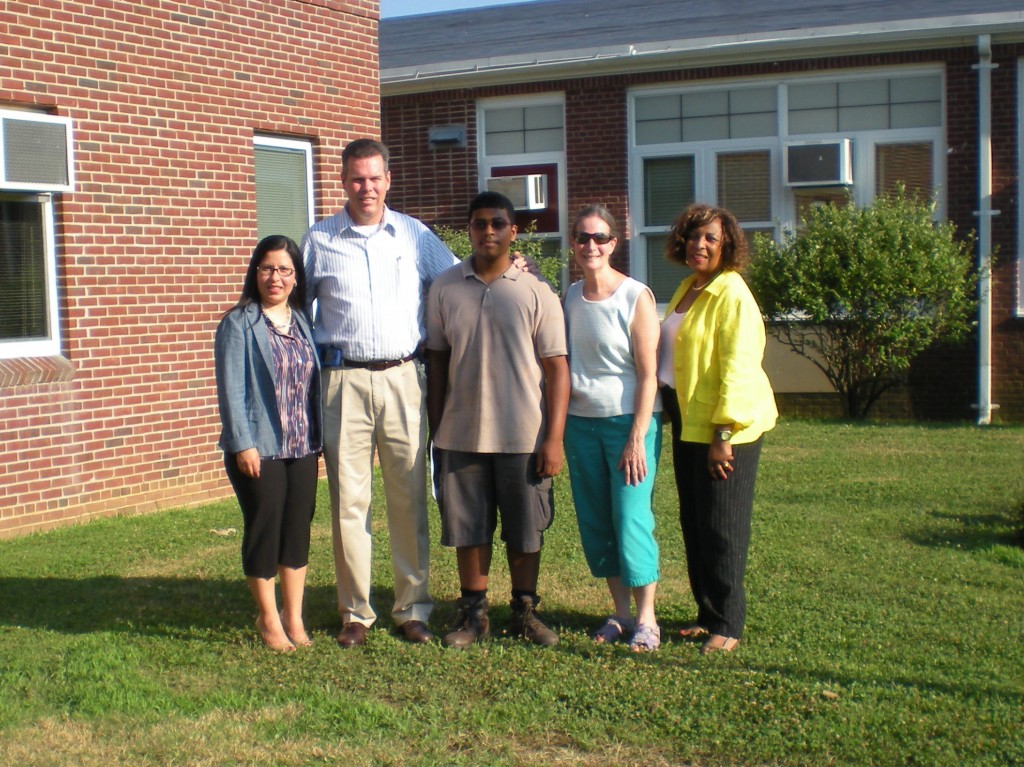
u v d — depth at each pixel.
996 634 5.56
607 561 5.65
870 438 11.86
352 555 5.55
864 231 13.08
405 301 5.55
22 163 7.81
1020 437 11.91
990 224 13.54
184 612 6.09
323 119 10.21
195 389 9.20
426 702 4.80
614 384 5.40
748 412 5.16
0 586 6.62
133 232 8.66
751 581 6.50
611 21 17.02
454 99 15.84
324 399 5.56
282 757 4.27
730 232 5.33
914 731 4.37
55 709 4.73
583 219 5.35
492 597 6.33
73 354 8.31
